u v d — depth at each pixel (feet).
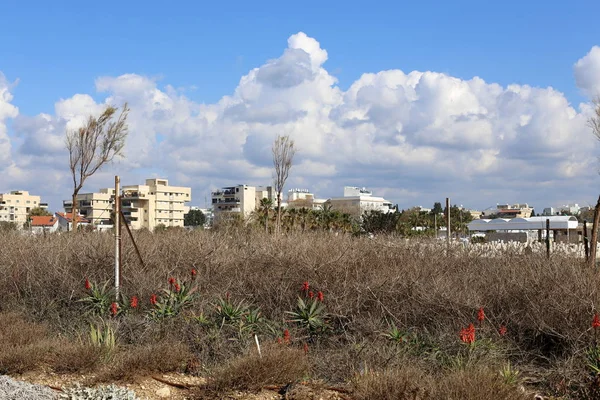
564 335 28.19
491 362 25.59
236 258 42.32
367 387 21.21
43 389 21.98
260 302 37.37
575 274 30.81
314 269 36.99
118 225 40.32
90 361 26.08
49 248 46.06
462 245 42.70
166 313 32.65
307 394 22.18
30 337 30.55
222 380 23.24
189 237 48.80
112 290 38.60
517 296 31.55
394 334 28.60
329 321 33.17
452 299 31.22
